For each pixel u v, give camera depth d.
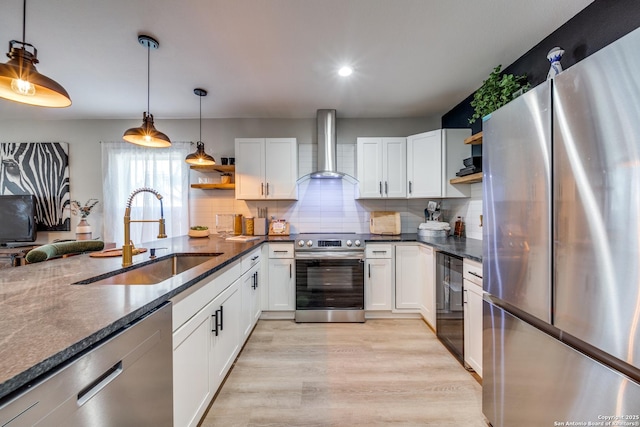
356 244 2.91
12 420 0.55
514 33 1.85
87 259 1.79
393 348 2.35
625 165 0.78
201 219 3.60
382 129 3.58
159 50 2.02
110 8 1.58
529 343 1.17
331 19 1.70
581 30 1.64
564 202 0.97
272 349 2.34
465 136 2.93
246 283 2.34
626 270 0.78
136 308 0.90
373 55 2.11
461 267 2.05
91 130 3.55
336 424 1.53
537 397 1.13
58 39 1.87
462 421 1.55
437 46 2.00
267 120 3.58
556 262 1.01
